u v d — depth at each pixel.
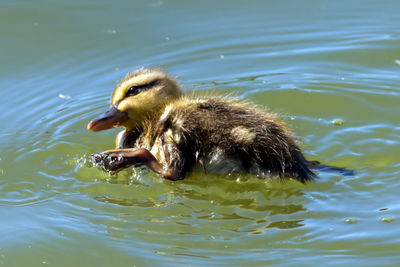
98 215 10.46
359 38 17.41
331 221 9.98
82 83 15.86
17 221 10.43
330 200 10.55
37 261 9.50
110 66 16.55
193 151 11.33
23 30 17.94
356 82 15.16
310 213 10.22
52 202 10.95
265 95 14.80
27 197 11.16
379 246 9.35
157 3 19.34
